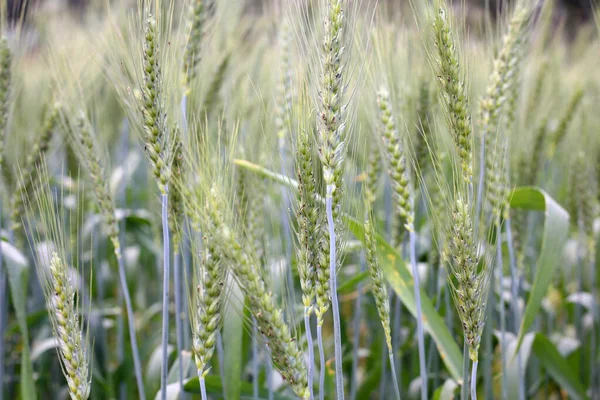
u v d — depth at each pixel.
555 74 1.04
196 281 0.53
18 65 0.72
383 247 0.66
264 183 0.69
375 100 0.64
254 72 0.84
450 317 0.75
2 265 0.75
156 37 0.54
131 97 0.56
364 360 1.05
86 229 0.98
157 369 0.71
